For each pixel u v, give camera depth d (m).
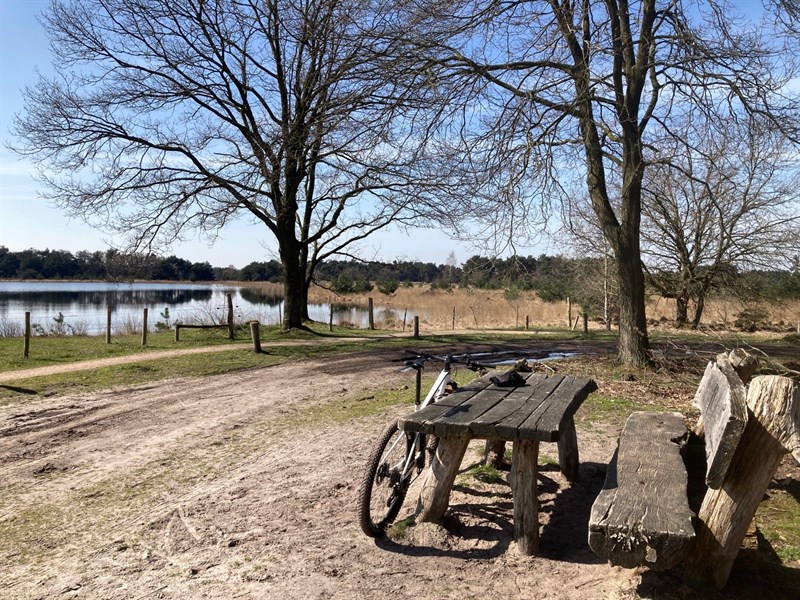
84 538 4.78
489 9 11.28
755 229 23.53
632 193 12.45
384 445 4.21
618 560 2.94
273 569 3.93
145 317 17.73
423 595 3.53
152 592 3.78
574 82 11.64
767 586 3.31
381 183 21.19
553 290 36.19
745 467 3.11
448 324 30.36
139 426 8.55
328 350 17.44
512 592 3.54
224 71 20.48
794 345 19.41
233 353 16.25
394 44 11.67
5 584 4.05
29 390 10.99
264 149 18.39
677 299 27.80
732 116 11.77
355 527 4.54
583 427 7.39
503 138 11.11
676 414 5.22
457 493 5.09
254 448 7.18
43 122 19.09
